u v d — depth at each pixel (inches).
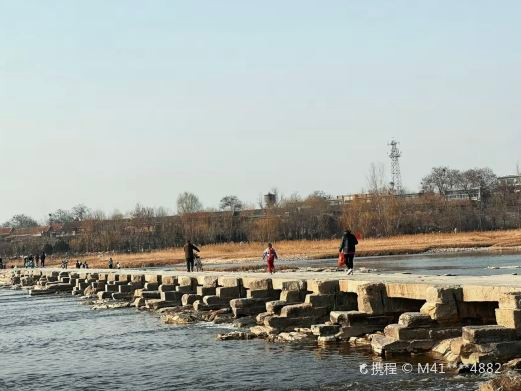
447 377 842.8
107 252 6520.7
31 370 1135.6
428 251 4431.6
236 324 1448.1
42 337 1533.0
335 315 1147.3
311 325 1232.8
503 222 6067.9
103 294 2410.2
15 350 1369.3
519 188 7229.3
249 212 7332.7
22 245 7559.1
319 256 4333.2
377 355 995.9
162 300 1913.1
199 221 6486.2
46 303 2458.2
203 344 1241.4
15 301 2652.6
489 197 6860.2
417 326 992.9
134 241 6599.4
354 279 1275.8
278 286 1450.5
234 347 1179.3
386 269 2854.3
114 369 1091.3
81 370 1104.8
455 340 924.0
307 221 6186.0
